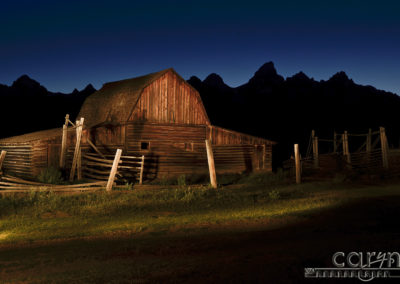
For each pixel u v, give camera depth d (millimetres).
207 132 29391
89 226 12195
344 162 29328
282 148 55781
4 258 8078
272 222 11883
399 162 29406
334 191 19922
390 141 57812
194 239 9312
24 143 26547
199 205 16125
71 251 8406
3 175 19172
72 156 26891
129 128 26219
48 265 7078
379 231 9086
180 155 28078
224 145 29750
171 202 16906
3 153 19156
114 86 32562
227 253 7180
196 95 29094
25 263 7359
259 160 30641
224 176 27984
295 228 10484
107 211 14836
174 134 27953
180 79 28422
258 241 8570
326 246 6926
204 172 28828
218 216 13273
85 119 31547
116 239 10055
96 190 19953
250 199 17359
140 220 12945
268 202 16562
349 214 12500
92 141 27594
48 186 19078
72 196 18062
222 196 18422
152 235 10492
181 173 27984
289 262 5766
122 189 20859
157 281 5258
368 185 22422
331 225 10539
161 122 27453
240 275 5219
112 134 27516
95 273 6090
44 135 27891
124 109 27078
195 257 7000
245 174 29109
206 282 5020
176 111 28172
